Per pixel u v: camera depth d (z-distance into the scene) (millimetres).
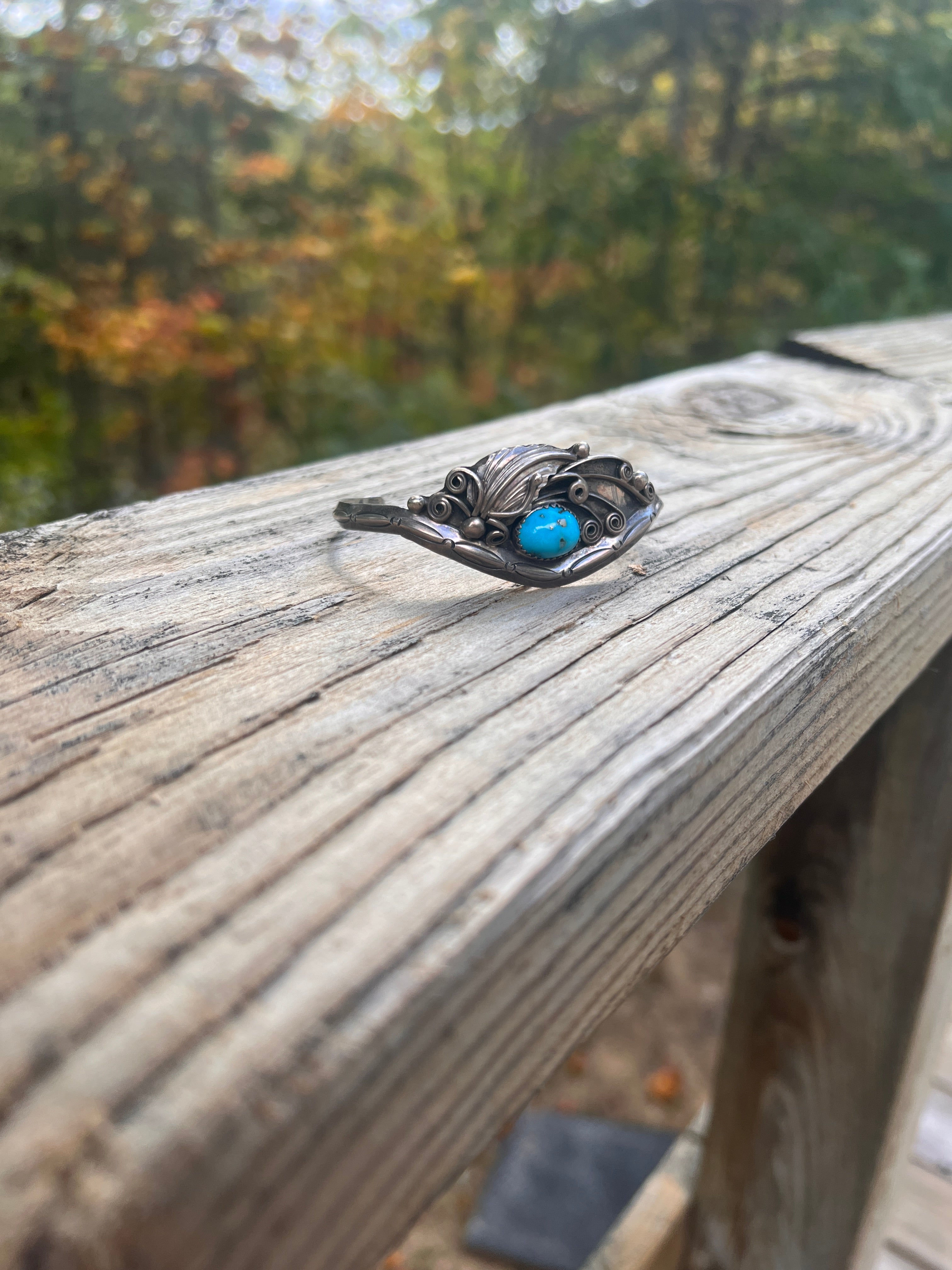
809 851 245
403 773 107
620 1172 574
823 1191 271
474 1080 87
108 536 172
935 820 225
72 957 80
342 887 89
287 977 78
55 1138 64
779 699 130
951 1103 377
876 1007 247
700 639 140
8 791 102
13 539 170
